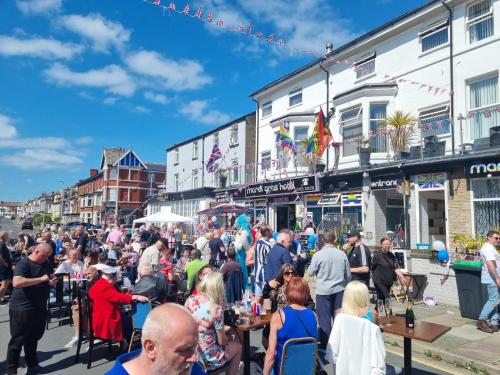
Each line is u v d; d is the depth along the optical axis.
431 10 14.16
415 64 14.95
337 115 17.55
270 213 20.05
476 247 8.98
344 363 3.75
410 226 12.32
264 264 7.42
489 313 7.20
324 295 6.09
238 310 5.23
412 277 10.05
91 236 19.69
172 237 17.61
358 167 14.71
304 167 18.70
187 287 8.34
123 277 9.22
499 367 5.40
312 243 14.81
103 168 51.97
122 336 5.96
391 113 15.36
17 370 5.46
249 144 25.80
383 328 4.69
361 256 7.60
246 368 4.91
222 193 24.41
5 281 8.45
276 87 22.14
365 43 16.78
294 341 3.82
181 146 34.28
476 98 13.05
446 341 6.59
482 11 13.11
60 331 7.73
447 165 11.23
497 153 9.88
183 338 1.86
